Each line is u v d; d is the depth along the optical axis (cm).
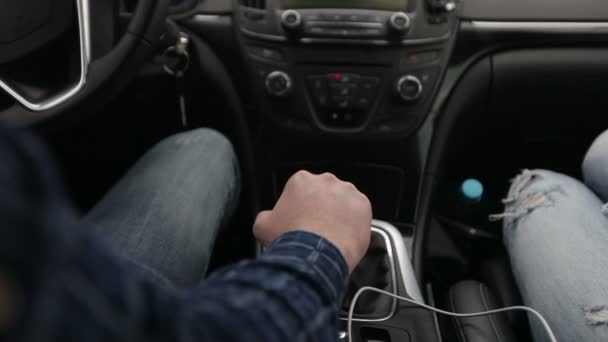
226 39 105
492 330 69
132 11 74
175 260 61
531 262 74
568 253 69
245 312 22
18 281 12
